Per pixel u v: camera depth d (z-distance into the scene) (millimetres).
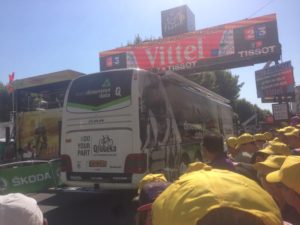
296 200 2451
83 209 9516
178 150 11320
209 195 1326
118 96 9484
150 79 10039
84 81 10070
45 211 9344
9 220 1938
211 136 5184
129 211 9188
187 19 29656
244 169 4621
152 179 3053
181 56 27109
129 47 29031
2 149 21672
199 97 14422
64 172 9953
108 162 9359
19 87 23984
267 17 25031
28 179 10852
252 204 1312
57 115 20312
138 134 9133
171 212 1378
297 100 34812
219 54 25969
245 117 66938
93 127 9672
